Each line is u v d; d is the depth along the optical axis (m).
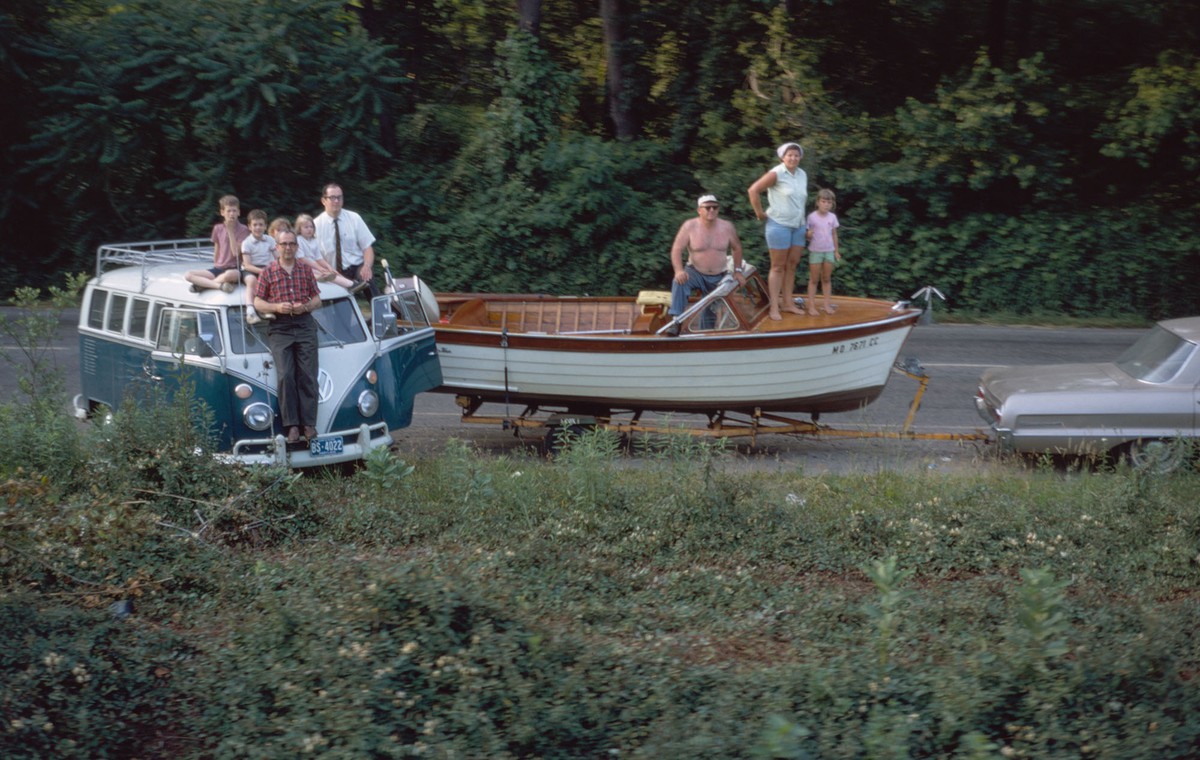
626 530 8.28
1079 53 24.03
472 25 26.05
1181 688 4.98
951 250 21.25
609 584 7.13
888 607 5.65
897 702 4.95
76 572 6.99
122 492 8.13
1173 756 4.46
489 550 7.84
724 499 8.41
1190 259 21.05
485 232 21.30
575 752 4.73
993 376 11.41
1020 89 21.80
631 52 24.25
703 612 6.77
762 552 7.90
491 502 8.73
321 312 10.14
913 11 24.03
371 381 10.10
